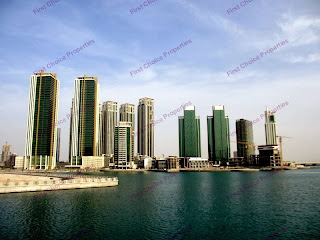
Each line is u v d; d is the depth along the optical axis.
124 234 43.44
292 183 150.75
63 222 49.75
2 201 67.75
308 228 47.75
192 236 42.91
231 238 42.03
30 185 83.19
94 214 56.75
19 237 40.84
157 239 41.22
